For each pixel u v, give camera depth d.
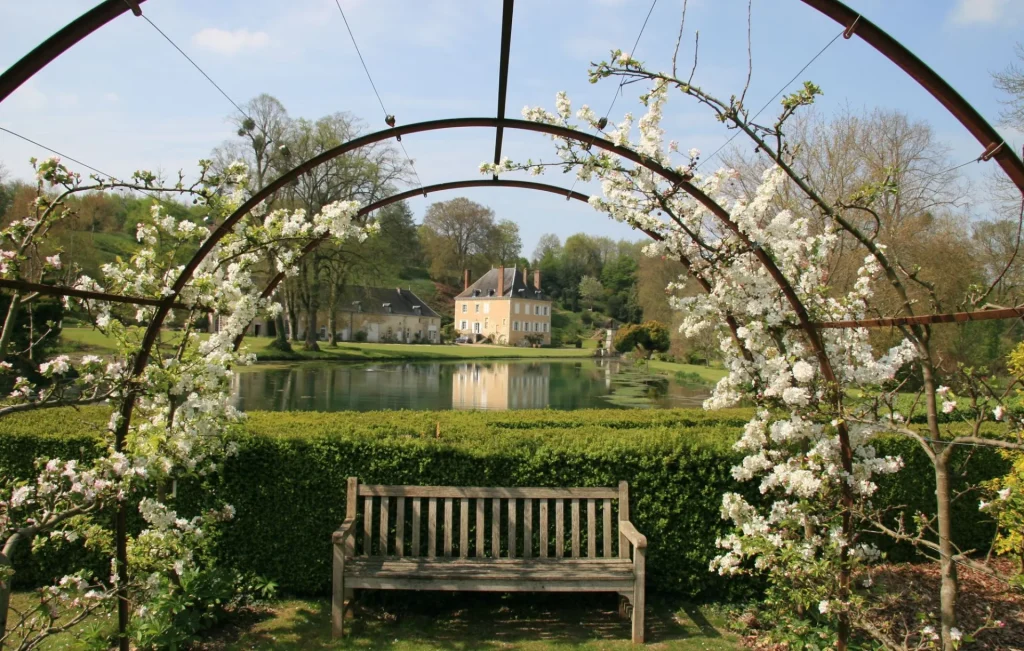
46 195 3.25
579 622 4.20
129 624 3.36
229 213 3.86
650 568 4.54
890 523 5.14
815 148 15.79
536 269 78.81
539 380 28.58
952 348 12.23
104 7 2.37
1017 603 4.41
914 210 14.30
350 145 3.62
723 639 3.96
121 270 3.65
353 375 27.11
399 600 4.39
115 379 3.27
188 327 3.82
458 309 72.31
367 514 4.30
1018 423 3.47
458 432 5.31
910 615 4.25
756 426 3.94
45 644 3.63
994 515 4.05
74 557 4.39
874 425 3.40
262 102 25.69
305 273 29.12
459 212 72.75
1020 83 11.24
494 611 4.34
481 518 4.33
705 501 4.54
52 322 3.30
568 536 4.61
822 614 3.78
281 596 4.48
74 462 3.04
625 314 76.50
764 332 3.93
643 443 4.62
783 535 3.66
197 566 4.32
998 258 12.74
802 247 3.96
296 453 4.48
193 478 4.41
